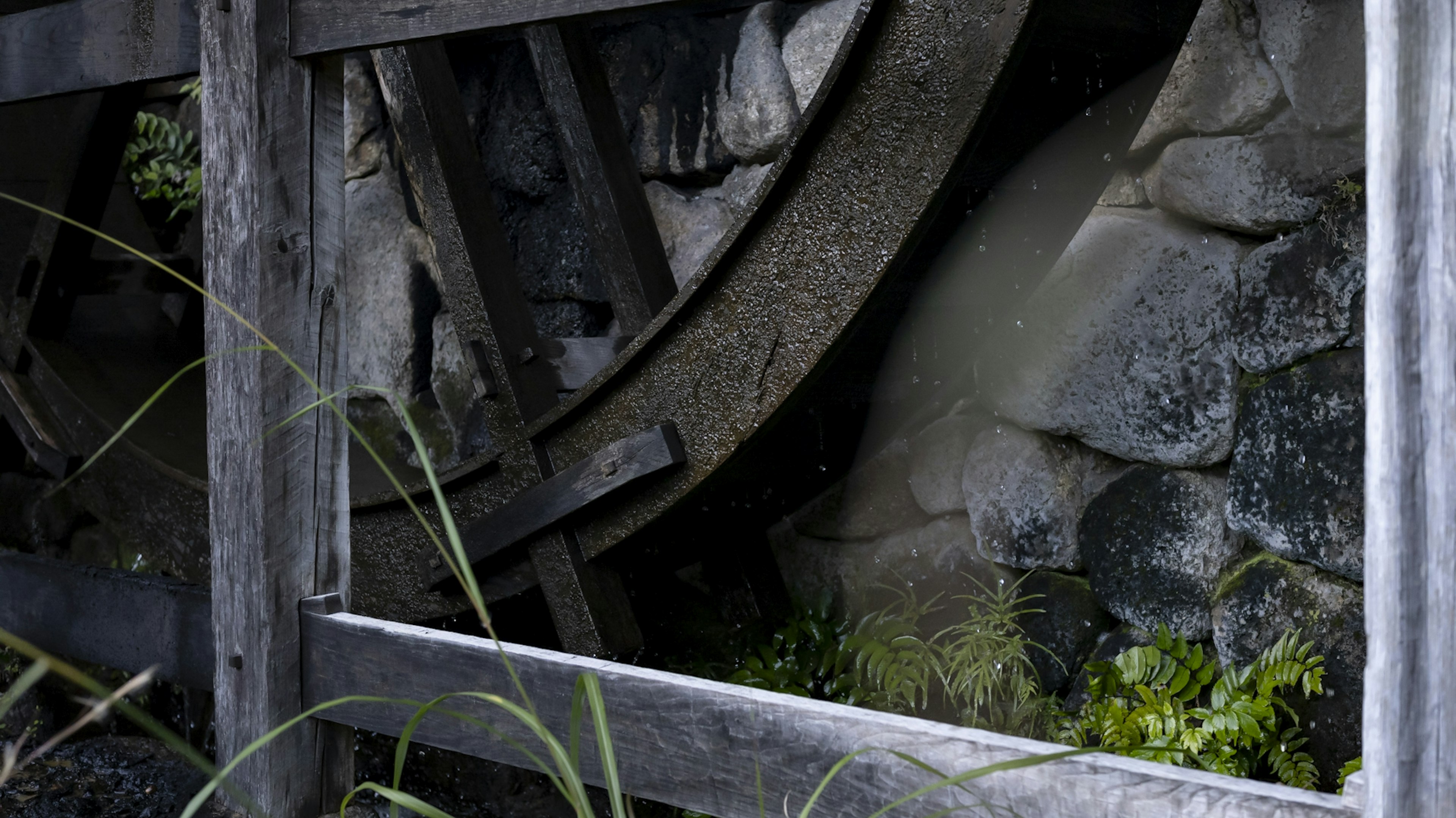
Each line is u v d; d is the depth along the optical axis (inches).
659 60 147.2
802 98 133.5
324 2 97.0
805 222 94.7
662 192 148.6
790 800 69.7
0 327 166.6
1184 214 109.1
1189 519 110.3
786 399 99.0
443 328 170.9
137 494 154.3
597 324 156.0
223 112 100.6
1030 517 121.3
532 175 157.5
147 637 126.4
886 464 134.5
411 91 125.0
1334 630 100.6
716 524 125.3
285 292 101.3
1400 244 43.9
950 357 113.5
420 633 92.1
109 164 164.6
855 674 127.4
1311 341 100.0
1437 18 42.6
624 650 119.1
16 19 126.0
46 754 119.0
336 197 105.3
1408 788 45.4
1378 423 45.0
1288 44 98.8
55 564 138.2
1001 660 117.1
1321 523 100.0
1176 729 102.8
